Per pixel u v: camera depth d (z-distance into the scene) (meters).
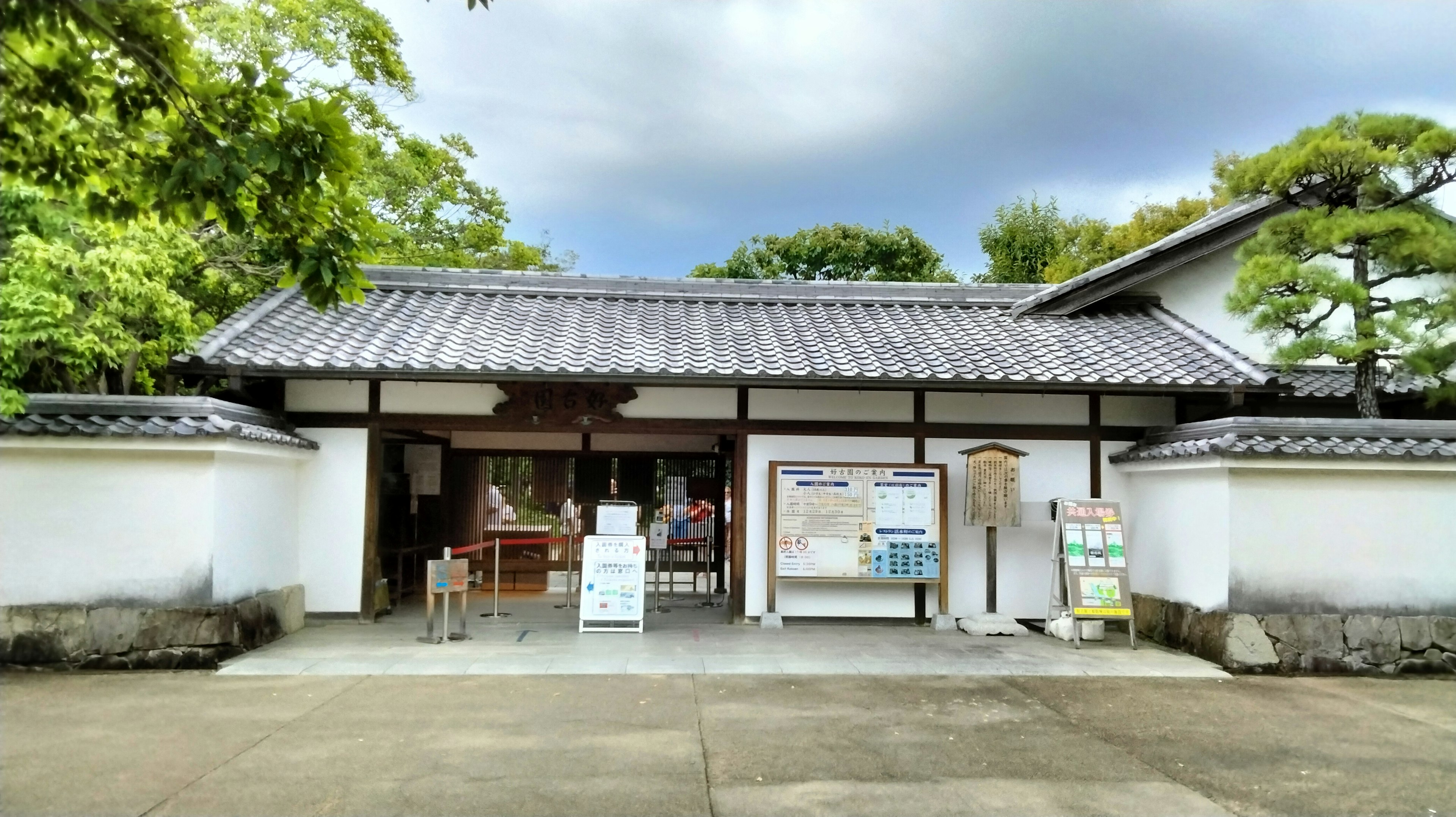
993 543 8.97
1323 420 7.66
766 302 11.41
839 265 26.75
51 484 6.93
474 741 5.10
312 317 9.66
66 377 9.20
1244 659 7.19
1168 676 7.04
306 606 8.91
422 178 17.03
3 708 5.71
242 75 4.18
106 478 6.97
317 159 4.34
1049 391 9.11
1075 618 8.12
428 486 11.80
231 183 4.04
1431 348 8.05
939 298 11.55
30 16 3.71
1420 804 4.33
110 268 7.48
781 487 9.06
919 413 9.46
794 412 9.40
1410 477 7.55
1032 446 9.52
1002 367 9.01
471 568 12.12
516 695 6.15
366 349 8.83
